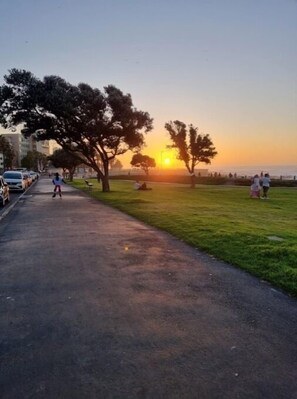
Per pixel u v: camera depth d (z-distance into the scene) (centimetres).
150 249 931
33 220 1499
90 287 629
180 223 1316
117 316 505
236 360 387
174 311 523
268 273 696
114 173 11912
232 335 446
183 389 336
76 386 342
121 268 749
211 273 716
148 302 558
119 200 2416
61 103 3008
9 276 701
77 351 407
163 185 5400
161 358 391
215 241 988
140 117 3328
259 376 357
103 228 1272
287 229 1252
